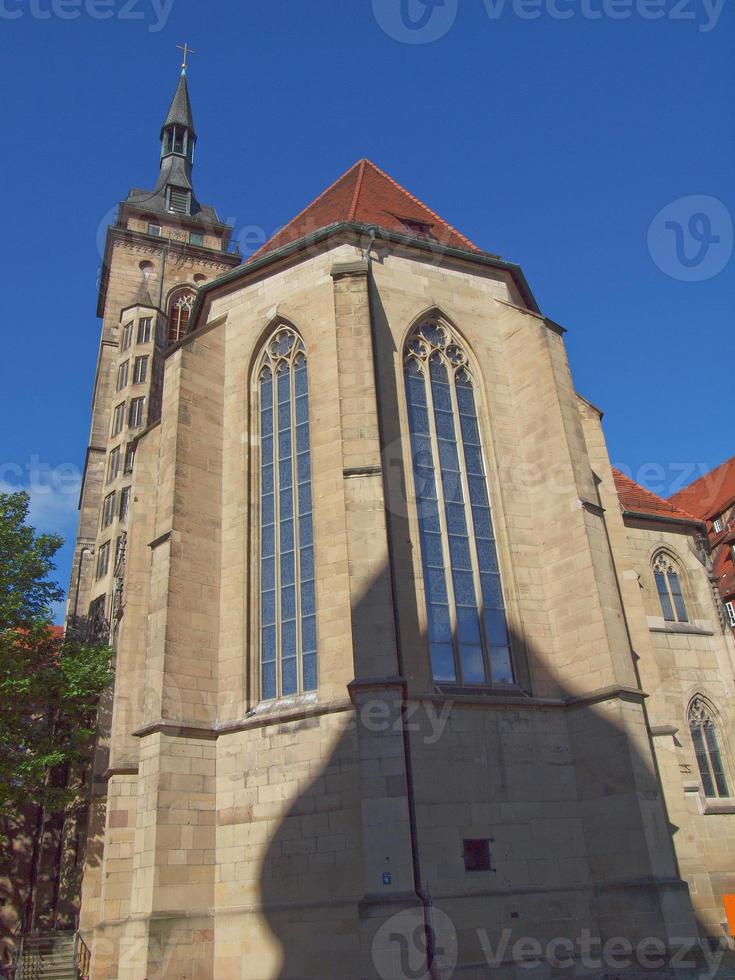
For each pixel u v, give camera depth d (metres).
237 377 25.67
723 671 31.02
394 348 24.53
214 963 18.59
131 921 18.53
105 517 47.38
